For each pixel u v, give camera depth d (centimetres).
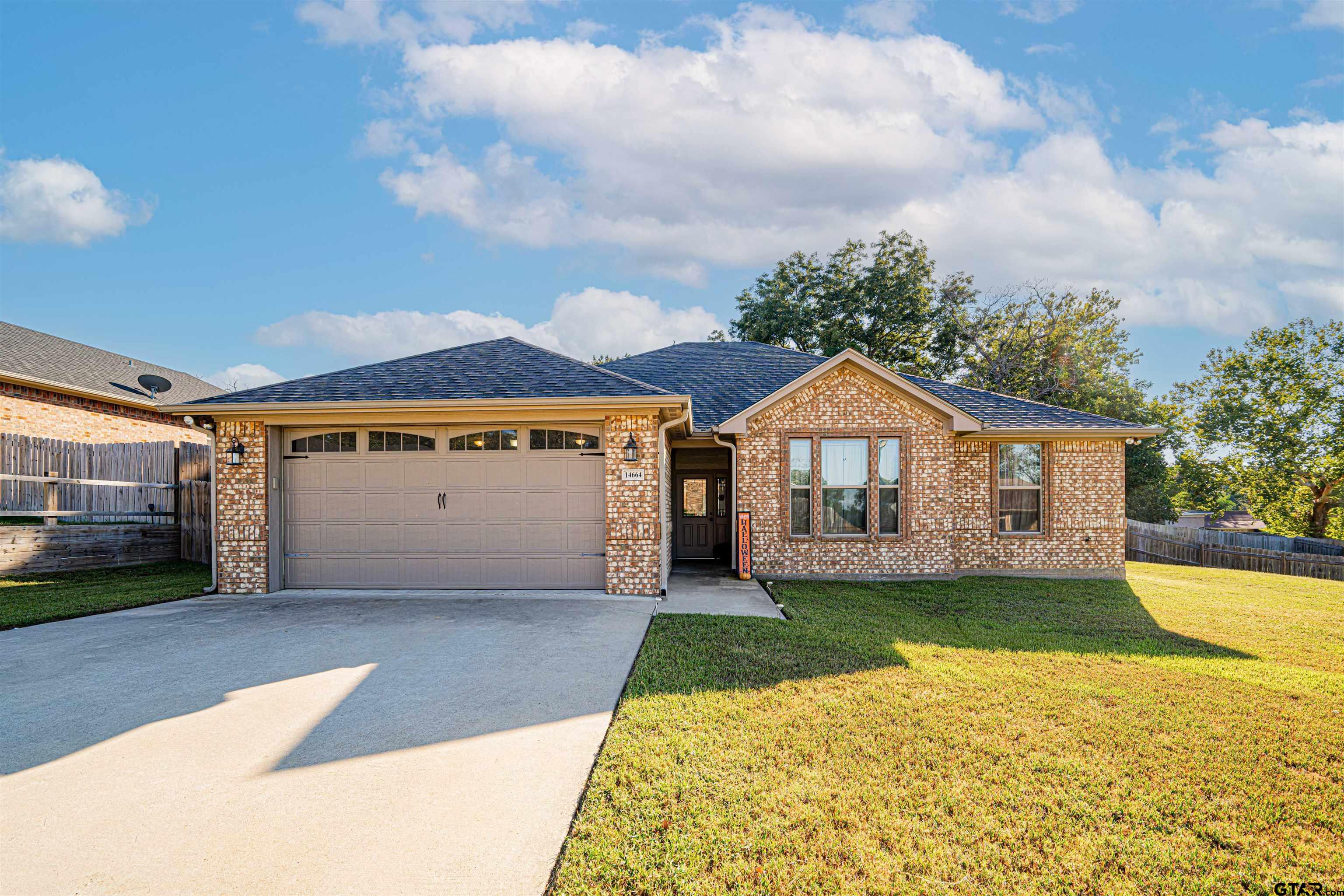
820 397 1218
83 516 1283
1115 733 451
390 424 1006
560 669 586
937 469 1205
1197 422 3462
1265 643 729
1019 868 296
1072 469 1298
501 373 1057
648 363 1794
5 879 274
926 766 396
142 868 283
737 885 277
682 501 1509
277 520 1003
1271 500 3378
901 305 3098
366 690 527
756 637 707
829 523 1216
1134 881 288
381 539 1008
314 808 337
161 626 753
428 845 303
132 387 1864
